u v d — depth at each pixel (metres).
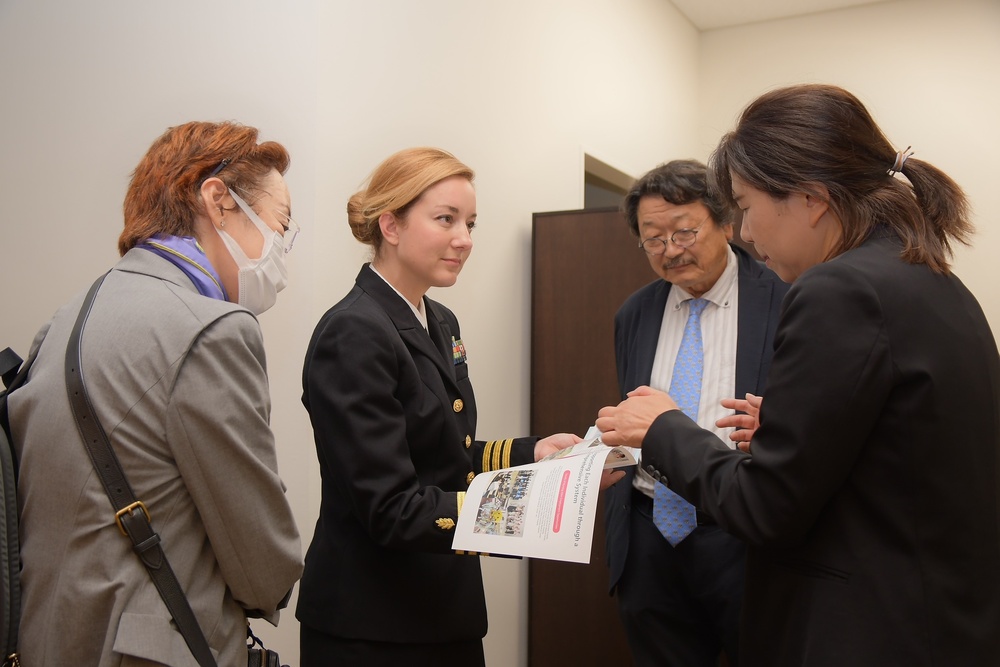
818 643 1.04
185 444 1.01
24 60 2.64
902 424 1.02
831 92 1.18
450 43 2.75
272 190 1.26
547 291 3.12
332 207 2.21
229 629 1.08
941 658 1.00
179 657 0.98
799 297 1.08
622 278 3.02
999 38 4.62
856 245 1.14
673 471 1.22
